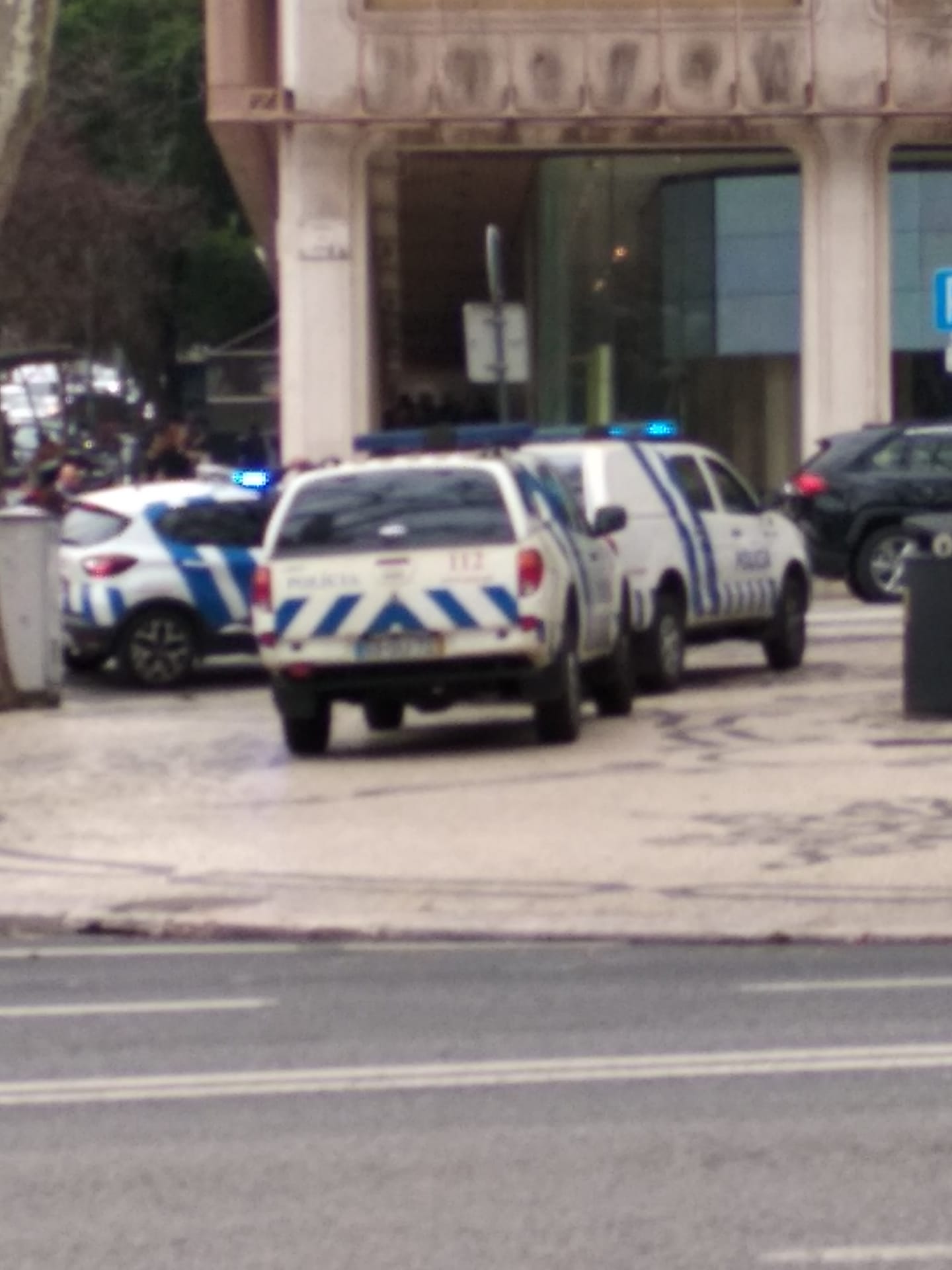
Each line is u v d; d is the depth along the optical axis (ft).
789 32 130.21
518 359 96.68
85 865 51.80
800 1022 35.70
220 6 129.90
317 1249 24.12
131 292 212.84
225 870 50.70
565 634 67.72
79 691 92.79
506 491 66.80
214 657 101.45
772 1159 27.32
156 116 213.05
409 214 158.40
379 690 66.90
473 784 61.05
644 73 129.70
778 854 50.19
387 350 204.95
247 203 164.55
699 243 139.54
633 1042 34.42
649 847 51.49
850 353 134.00
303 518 67.41
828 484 111.14
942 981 39.22
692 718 73.41
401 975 40.96
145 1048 34.78
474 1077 32.22
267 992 39.40
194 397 237.66
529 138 131.75
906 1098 30.40
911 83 130.41
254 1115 30.25
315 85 129.59
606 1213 25.21
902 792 57.11
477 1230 24.68
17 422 251.39
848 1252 23.67
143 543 93.71
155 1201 26.08
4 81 79.66
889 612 107.55
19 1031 36.29
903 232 136.26
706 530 83.05
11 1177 27.30
